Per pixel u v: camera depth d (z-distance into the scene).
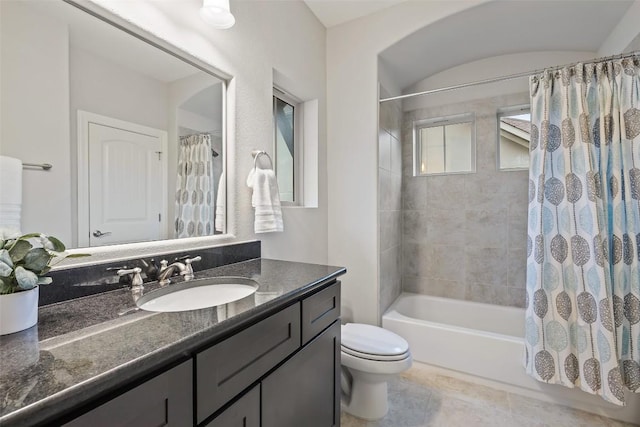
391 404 1.70
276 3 1.74
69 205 0.89
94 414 0.47
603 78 1.58
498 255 2.48
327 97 2.30
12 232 0.66
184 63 1.22
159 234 1.14
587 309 1.53
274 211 1.55
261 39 1.61
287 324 0.94
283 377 0.92
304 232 2.02
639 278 1.48
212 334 0.66
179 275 1.14
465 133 2.65
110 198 0.99
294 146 2.19
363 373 1.54
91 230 0.94
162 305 0.97
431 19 1.95
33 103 0.82
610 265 1.54
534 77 1.75
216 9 1.17
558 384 1.65
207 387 0.67
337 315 1.25
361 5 2.06
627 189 1.51
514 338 1.83
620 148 1.53
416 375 1.98
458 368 1.94
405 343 1.60
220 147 1.39
